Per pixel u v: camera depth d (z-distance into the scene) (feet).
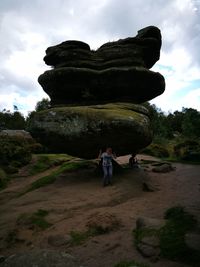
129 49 67.00
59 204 44.24
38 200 47.80
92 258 27.35
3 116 228.22
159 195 46.50
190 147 97.50
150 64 74.69
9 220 39.45
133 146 61.00
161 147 112.47
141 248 27.09
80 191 50.90
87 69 64.34
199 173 62.44
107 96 67.41
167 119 204.03
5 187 66.85
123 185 52.65
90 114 56.65
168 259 25.02
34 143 113.29
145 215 36.76
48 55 69.56
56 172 68.59
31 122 61.57
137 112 62.90
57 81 65.51
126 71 63.10
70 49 67.41
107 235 31.73
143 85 65.67
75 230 33.58
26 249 31.01
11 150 86.79
